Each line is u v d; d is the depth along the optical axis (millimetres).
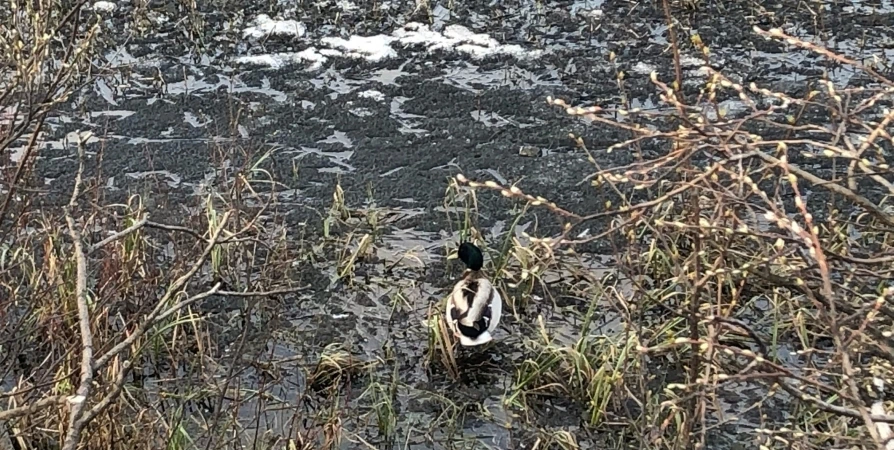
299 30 8977
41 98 5020
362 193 6547
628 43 8617
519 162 6895
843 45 8461
